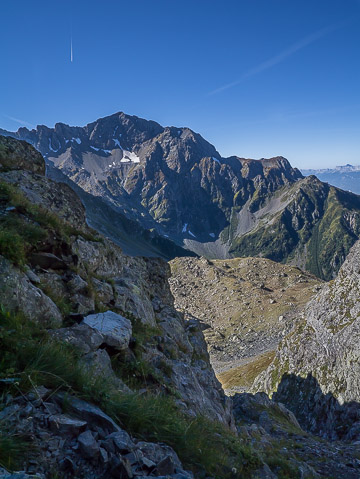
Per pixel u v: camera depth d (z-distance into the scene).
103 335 9.91
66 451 4.88
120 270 22.06
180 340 22.17
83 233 19.16
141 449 5.81
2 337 6.34
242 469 8.39
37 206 14.21
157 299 26.06
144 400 7.84
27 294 9.03
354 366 49.88
